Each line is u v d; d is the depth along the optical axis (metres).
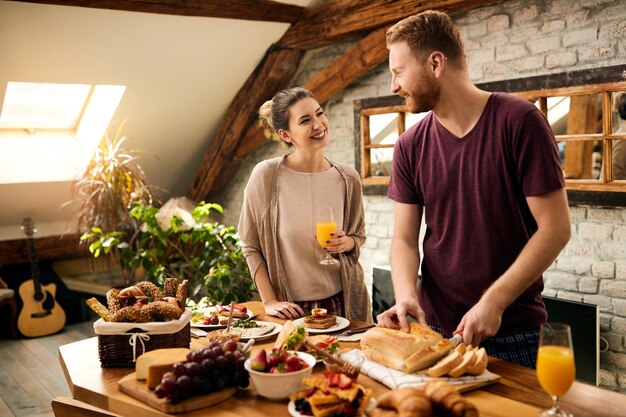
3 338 5.70
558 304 3.59
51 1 3.85
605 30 3.44
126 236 5.54
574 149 3.72
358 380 1.61
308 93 2.52
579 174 3.71
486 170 1.85
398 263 2.02
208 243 5.08
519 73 3.86
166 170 6.18
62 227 6.22
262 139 5.55
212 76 5.26
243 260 5.03
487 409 1.41
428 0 4.00
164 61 4.88
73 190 5.45
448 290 1.99
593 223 3.58
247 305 2.54
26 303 5.73
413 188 2.10
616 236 3.49
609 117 3.46
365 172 4.89
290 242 2.53
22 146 5.52
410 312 1.84
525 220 1.87
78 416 1.67
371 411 1.35
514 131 1.78
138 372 1.66
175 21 4.52
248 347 1.80
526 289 1.78
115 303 1.91
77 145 5.75
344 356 1.75
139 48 4.64
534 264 1.70
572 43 3.59
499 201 1.85
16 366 4.86
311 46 5.08
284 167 2.59
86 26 4.25
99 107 5.34
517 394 1.49
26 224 5.73
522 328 1.88
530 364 1.88
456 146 1.92
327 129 2.54
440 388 1.34
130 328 1.79
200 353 1.57
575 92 3.53
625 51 3.38
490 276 1.89
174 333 1.81
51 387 4.36
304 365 1.56
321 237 2.35
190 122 5.71
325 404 1.37
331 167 2.63
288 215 2.53
